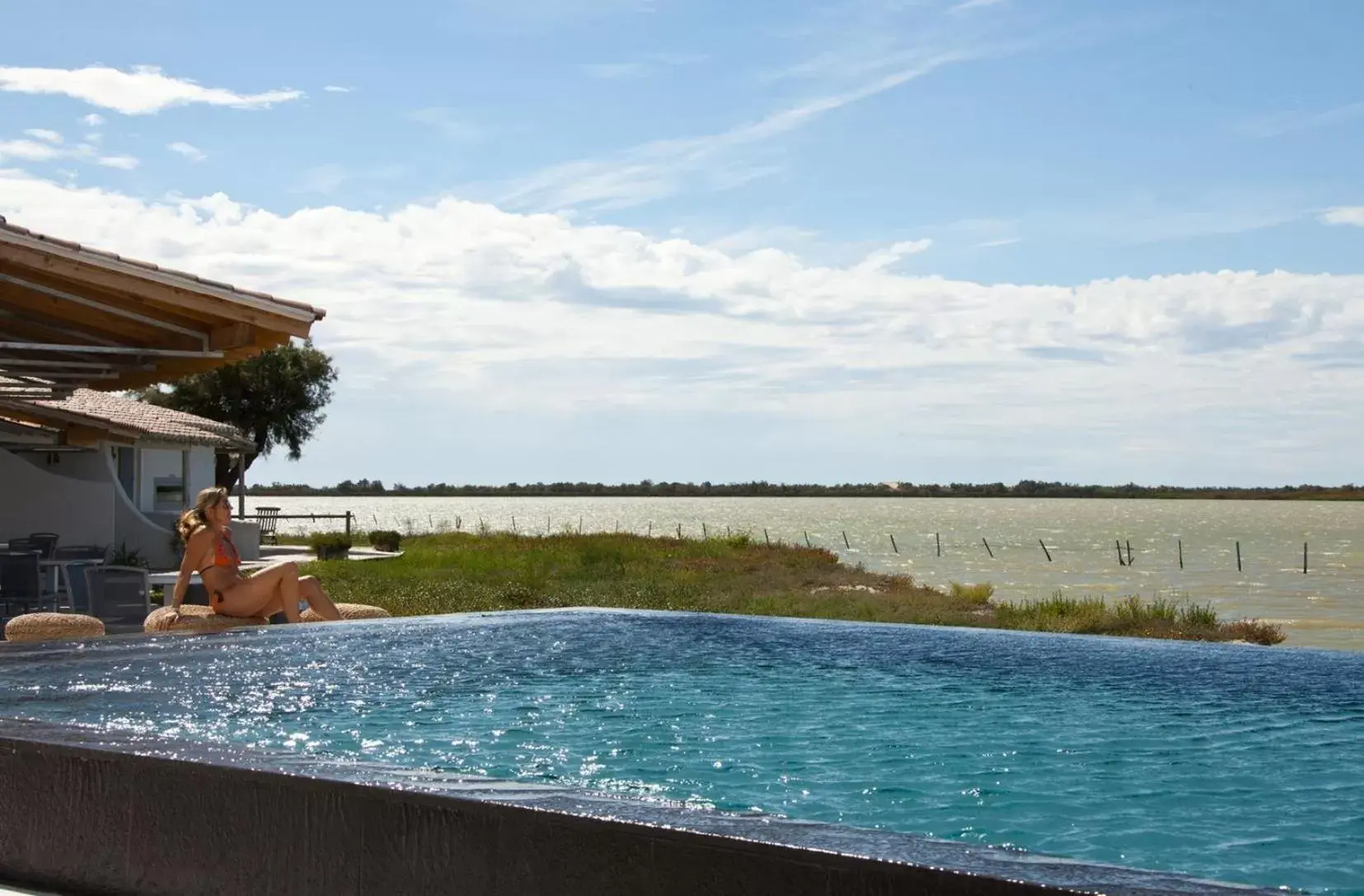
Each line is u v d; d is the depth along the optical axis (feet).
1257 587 112.57
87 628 28.71
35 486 74.23
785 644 32.73
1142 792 17.57
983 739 21.17
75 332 42.45
